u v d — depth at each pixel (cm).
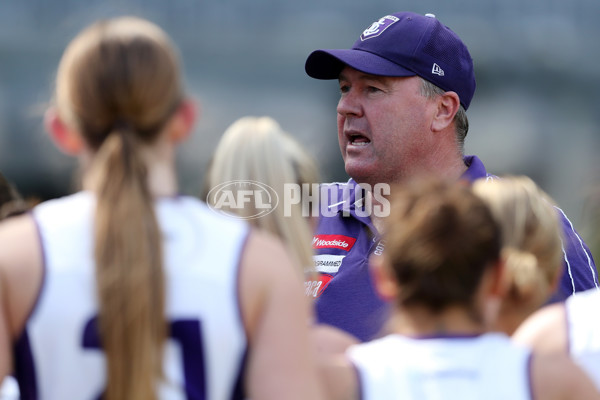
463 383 548
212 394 502
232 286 511
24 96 2864
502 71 3288
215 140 1720
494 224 580
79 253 512
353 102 1020
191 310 505
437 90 1016
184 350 502
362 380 557
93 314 502
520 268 706
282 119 3120
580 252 926
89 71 524
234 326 507
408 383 552
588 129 3284
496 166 3253
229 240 524
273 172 702
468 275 557
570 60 3306
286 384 500
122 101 521
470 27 3266
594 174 3159
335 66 1041
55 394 503
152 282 497
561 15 3303
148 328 492
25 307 505
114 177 511
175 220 527
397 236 579
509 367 551
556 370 550
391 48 1005
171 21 3092
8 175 2811
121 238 499
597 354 644
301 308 526
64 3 2900
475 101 3281
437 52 1014
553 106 3291
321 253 979
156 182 536
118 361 490
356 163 1013
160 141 539
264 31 3150
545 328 666
